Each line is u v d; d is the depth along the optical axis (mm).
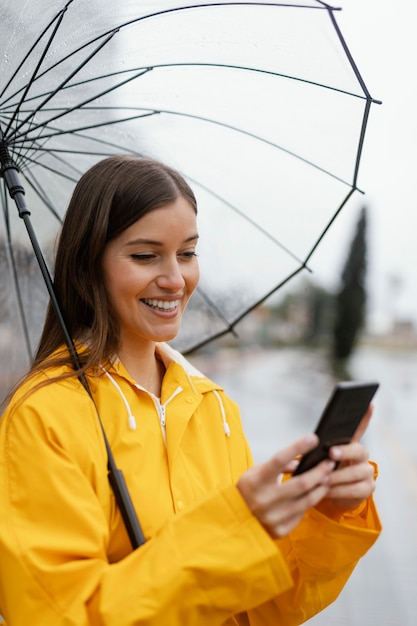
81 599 1504
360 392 1501
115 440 1782
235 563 1470
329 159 2395
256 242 2666
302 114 2297
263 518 1496
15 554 1542
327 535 1698
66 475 1615
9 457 1647
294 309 60406
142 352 1981
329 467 1513
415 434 14078
